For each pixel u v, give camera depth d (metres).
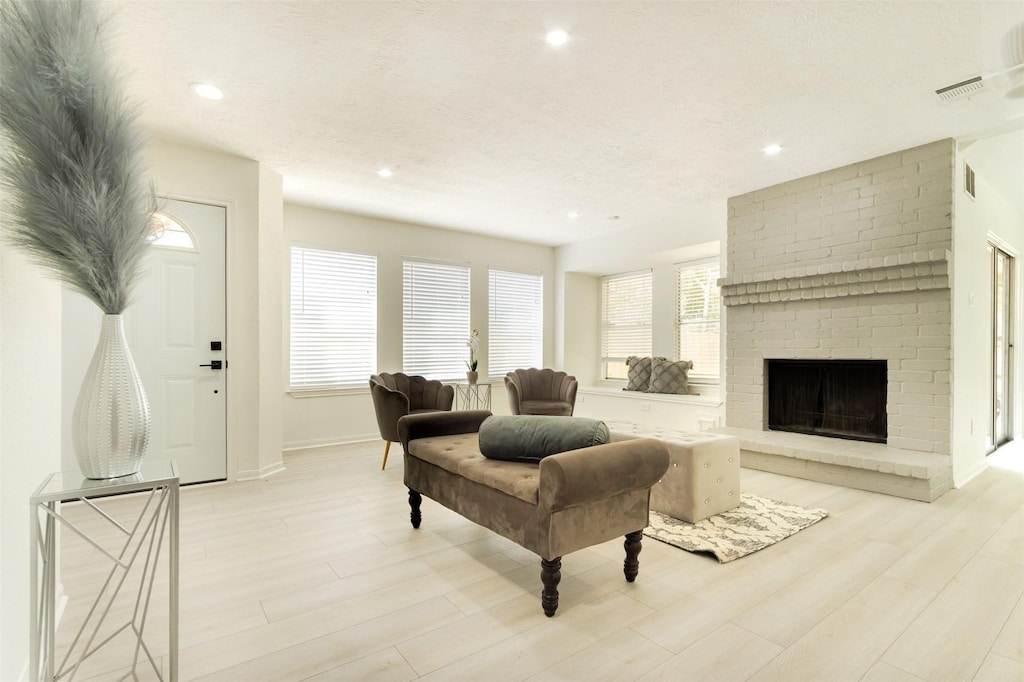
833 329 4.01
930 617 1.84
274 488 3.58
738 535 2.62
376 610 1.89
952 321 3.44
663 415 5.70
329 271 5.31
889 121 3.16
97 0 1.32
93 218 1.31
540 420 2.30
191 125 3.24
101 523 2.83
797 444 3.92
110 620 1.81
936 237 3.48
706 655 1.61
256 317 3.88
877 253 3.77
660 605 1.93
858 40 2.31
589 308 7.37
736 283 4.58
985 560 2.34
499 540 2.62
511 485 1.97
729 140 3.46
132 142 1.40
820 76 2.63
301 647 1.65
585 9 2.11
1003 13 0.90
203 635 1.72
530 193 4.70
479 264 6.49
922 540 2.59
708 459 2.93
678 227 5.46
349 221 5.43
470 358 6.25
